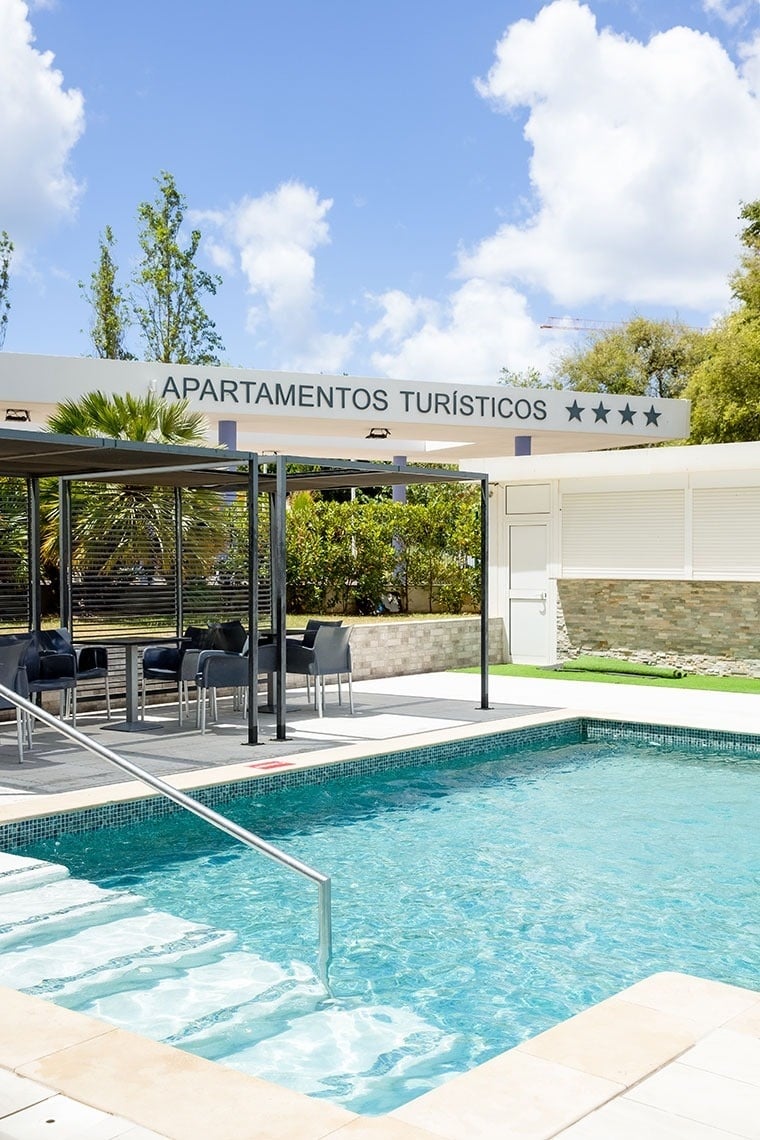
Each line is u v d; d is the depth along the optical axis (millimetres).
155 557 12680
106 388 15453
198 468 10422
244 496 13555
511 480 16688
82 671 10789
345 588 24312
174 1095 3229
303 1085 3906
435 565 24250
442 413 17766
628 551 15812
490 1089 3240
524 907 6094
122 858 6922
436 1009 4672
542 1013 4645
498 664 17125
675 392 44094
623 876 6668
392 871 6762
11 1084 3314
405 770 9570
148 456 9492
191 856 6984
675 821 7977
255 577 9719
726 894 6324
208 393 16125
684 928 5762
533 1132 2984
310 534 24109
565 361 46406
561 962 5262
